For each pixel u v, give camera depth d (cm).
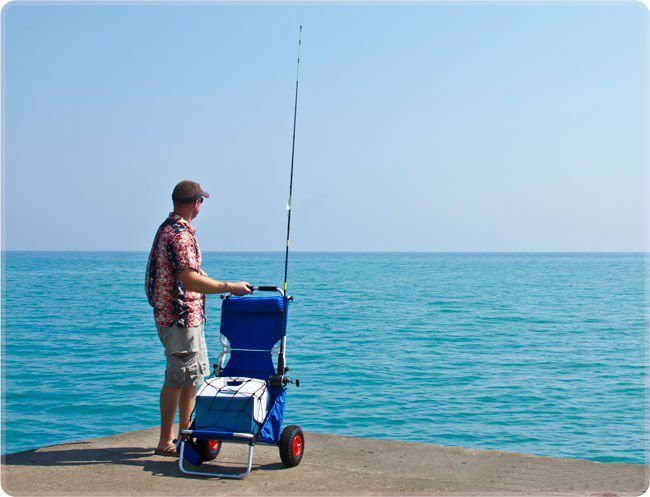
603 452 1026
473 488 451
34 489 434
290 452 493
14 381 1484
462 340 2327
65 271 9350
